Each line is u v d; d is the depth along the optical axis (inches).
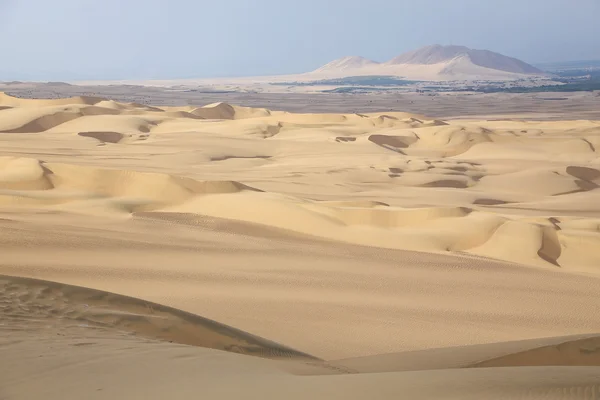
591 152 2903.5
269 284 706.8
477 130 3179.1
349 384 240.5
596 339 465.4
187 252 871.7
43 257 719.1
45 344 311.1
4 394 236.4
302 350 463.5
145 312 434.6
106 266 706.2
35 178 1433.3
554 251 1153.4
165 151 2605.8
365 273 831.1
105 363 278.2
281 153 2773.1
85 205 1264.8
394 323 572.4
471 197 1894.7
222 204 1339.8
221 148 2738.7
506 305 713.6
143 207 1318.9
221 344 408.5
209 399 220.8
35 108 3602.4
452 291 765.9
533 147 2987.2
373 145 2893.7
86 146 2647.6
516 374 256.4
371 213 1253.7
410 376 256.1
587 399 204.5
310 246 1040.2
